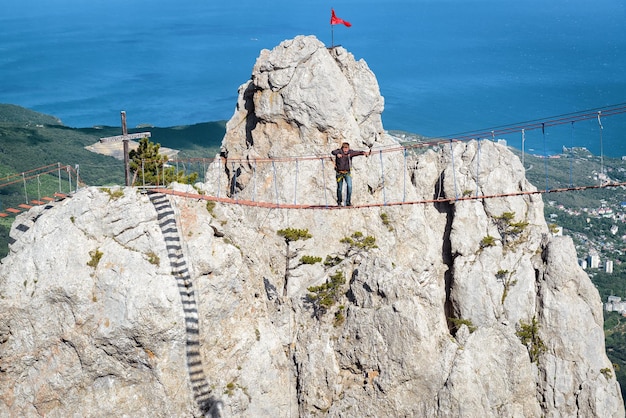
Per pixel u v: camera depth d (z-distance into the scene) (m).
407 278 71.88
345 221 77.62
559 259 79.62
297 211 76.94
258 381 67.62
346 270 75.56
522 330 79.00
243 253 70.19
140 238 65.06
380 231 78.50
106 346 63.38
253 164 79.56
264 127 80.12
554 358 78.25
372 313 71.19
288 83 78.50
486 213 83.06
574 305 79.00
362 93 83.06
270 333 69.75
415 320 69.94
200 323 65.25
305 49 78.75
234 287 67.44
